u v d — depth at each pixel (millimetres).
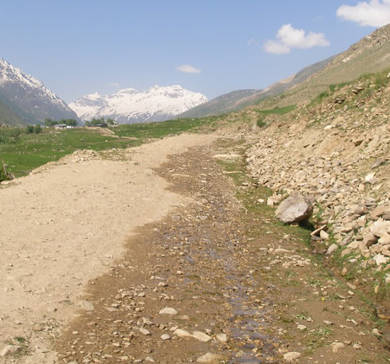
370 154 24109
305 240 18953
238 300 12508
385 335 10805
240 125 73000
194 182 29953
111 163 32406
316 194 23250
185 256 16078
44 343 9031
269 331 10594
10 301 10711
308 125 37219
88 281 12703
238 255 16750
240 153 42781
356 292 13680
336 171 24609
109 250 15633
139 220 20016
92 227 18016
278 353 9500
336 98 37875
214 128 78312
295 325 10961
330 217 20188
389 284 13227
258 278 14453
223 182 30781
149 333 9961
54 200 21656
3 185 24984
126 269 14078
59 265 13578
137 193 24766
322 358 9258
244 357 9250
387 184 19578
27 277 12344
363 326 11180
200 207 23797
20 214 18875
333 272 15578
